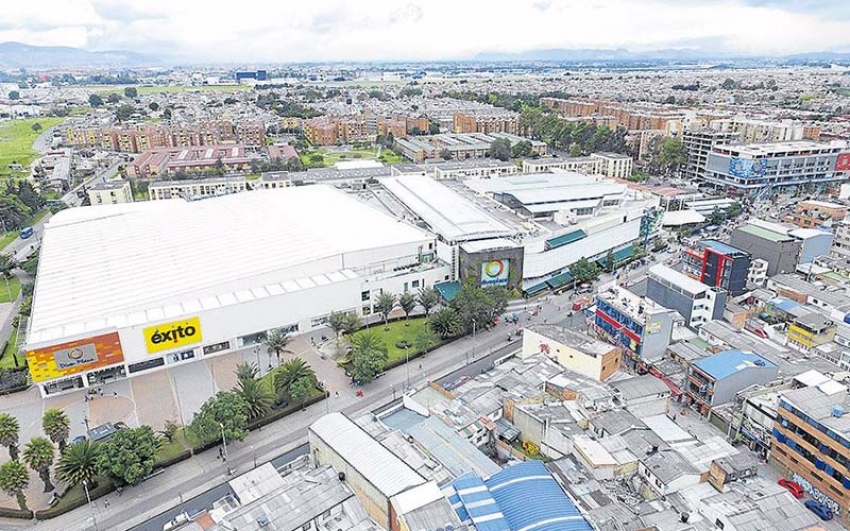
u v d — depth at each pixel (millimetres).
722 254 185375
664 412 128875
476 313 168000
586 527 89312
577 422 118312
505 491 96875
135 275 170625
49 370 139750
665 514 95750
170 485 113188
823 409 107062
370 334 159250
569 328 163875
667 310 150000
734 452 113562
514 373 136750
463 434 117188
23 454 115188
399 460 101125
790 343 158000
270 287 171750
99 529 102750
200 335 156875
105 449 109250
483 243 196500
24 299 198250
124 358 148500
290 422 132000
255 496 101250
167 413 134375
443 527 85438
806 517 91812
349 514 96375
